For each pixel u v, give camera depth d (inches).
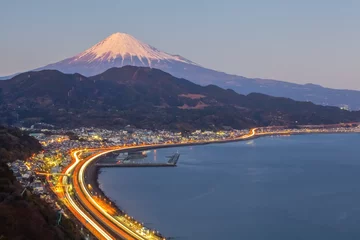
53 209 6840.6
